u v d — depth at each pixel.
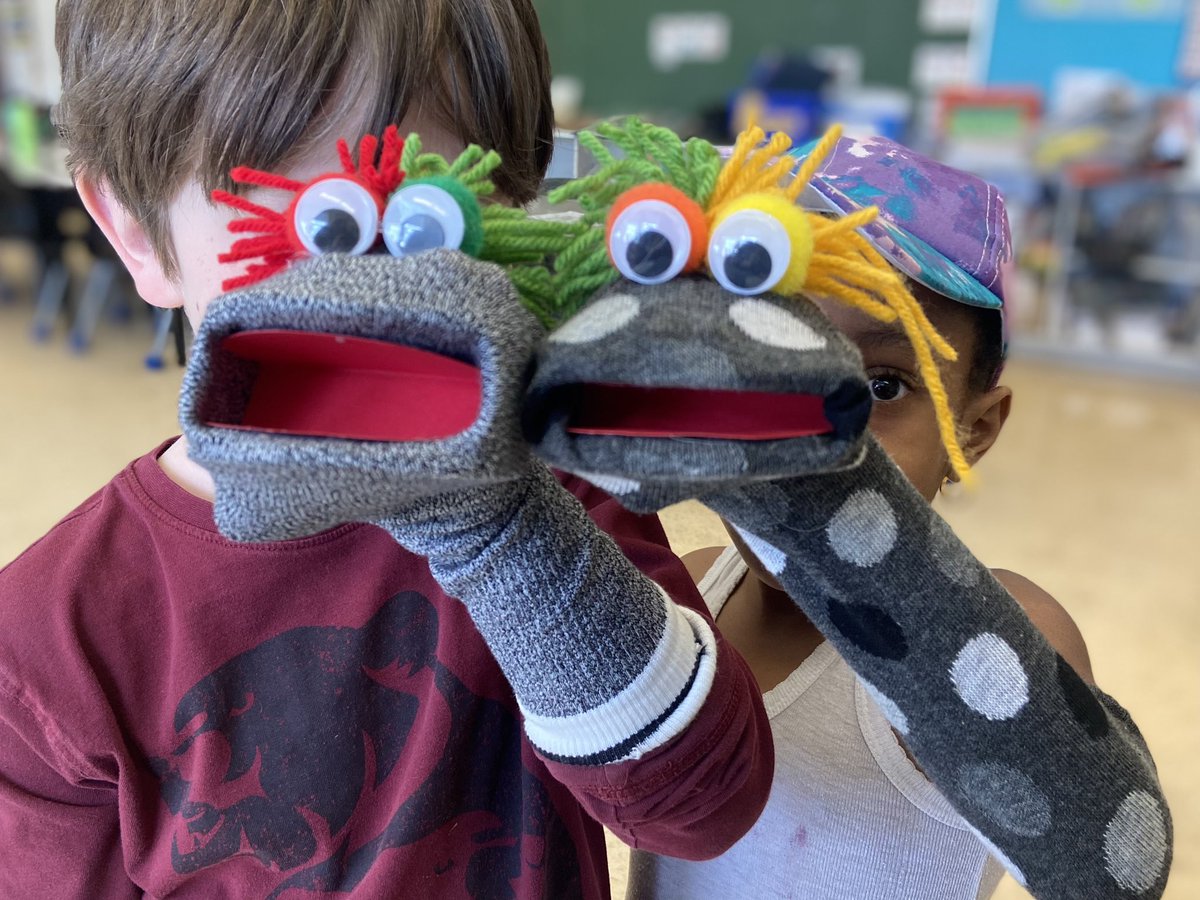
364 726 0.45
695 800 0.35
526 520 0.31
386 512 0.28
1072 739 0.35
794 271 0.27
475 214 0.27
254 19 0.38
